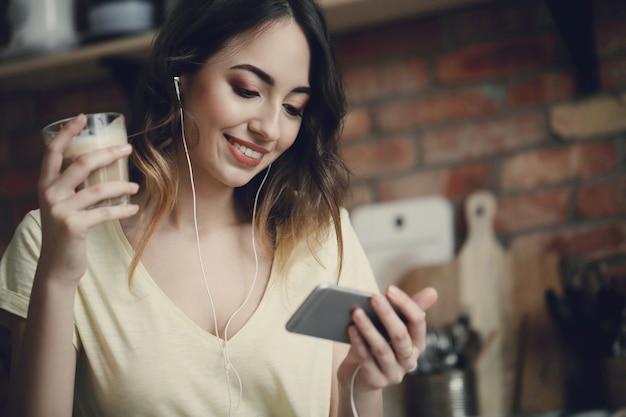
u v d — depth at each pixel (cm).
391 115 205
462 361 182
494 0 196
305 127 131
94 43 202
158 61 121
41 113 234
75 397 123
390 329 98
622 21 189
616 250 189
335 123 132
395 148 205
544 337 184
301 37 117
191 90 119
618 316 164
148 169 123
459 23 200
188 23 118
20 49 209
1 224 237
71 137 102
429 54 202
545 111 194
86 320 121
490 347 187
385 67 206
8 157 237
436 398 177
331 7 188
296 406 124
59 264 103
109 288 121
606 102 190
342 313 100
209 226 129
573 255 185
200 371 120
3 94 237
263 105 116
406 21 204
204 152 118
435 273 194
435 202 198
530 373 184
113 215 100
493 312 189
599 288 173
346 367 110
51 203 100
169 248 126
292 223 130
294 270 131
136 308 121
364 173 207
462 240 200
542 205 194
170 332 120
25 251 122
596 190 191
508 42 197
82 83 230
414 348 102
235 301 126
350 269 137
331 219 136
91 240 125
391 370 102
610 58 190
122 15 198
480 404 185
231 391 121
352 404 110
